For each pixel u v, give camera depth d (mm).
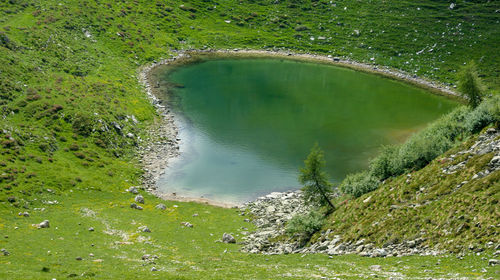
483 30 182250
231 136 96688
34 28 121688
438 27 186875
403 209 42250
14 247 41250
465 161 45094
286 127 103438
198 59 158625
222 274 33281
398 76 153125
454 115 65250
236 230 56875
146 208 62844
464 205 36750
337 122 108000
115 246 45625
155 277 32281
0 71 89438
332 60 168125
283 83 139500
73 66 112875
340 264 35812
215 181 76375
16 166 63750
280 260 40688
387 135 100062
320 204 58969
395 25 191000
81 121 82812
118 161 78625
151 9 181000
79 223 52094
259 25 192500
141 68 137875
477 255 30406
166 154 85688
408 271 29891
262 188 74688
